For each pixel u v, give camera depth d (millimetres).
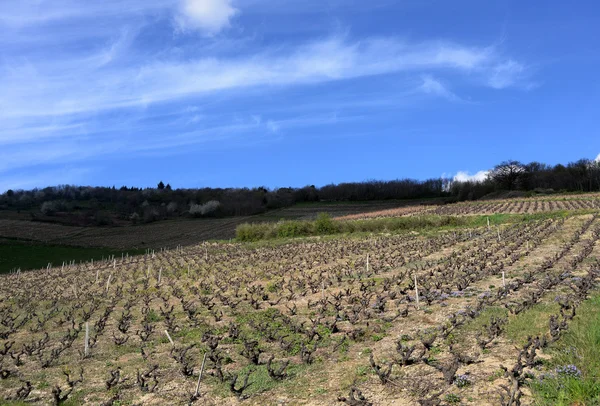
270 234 57469
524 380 8969
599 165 114625
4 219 106000
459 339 12305
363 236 49219
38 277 40375
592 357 9305
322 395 9922
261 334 15336
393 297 18891
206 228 95562
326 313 17406
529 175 126688
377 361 11516
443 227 50906
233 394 10547
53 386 12086
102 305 23719
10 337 18250
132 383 11844
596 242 29922
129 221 112500
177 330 17016
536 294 15766
